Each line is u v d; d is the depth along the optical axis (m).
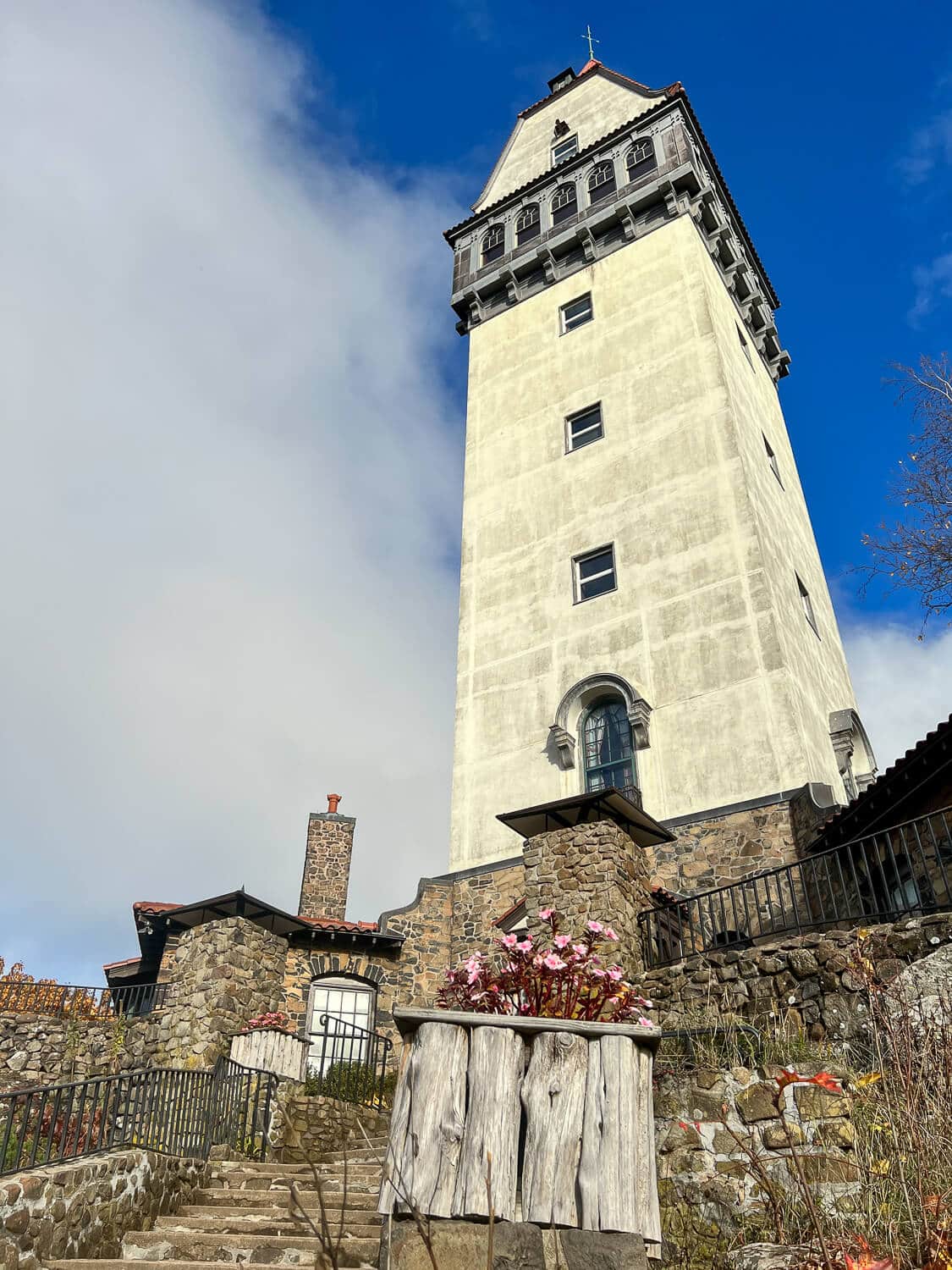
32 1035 15.07
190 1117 9.65
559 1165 4.39
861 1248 4.89
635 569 19.52
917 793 11.57
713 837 15.73
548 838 13.00
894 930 8.00
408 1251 4.23
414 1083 4.63
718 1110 6.61
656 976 9.62
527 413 23.61
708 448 19.78
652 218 24.05
